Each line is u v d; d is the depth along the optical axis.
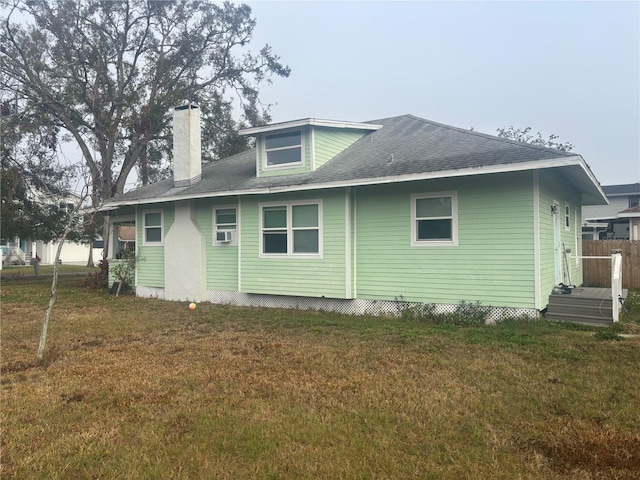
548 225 9.89
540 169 8.91
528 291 8.95
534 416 4.46
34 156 21.97
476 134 11.26
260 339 8.10
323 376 5.80
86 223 9.46
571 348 7.00
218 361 6.56
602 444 3.82
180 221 13.91
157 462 3.62
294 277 11.55
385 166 10.42
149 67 24.78
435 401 4.86
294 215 11.61
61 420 4.48
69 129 23.17
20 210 21.27
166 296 14.22
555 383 5.43
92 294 15.66
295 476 3.41
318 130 12.16
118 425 4.35
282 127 12.16
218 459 3.68
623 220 27.19
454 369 6.02
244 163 15.61
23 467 3.56
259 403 4.88
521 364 6.21
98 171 11.20
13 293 15.88
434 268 9.95
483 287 9.39
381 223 10.61
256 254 12.23
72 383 5.57
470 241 9.52
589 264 15.96
